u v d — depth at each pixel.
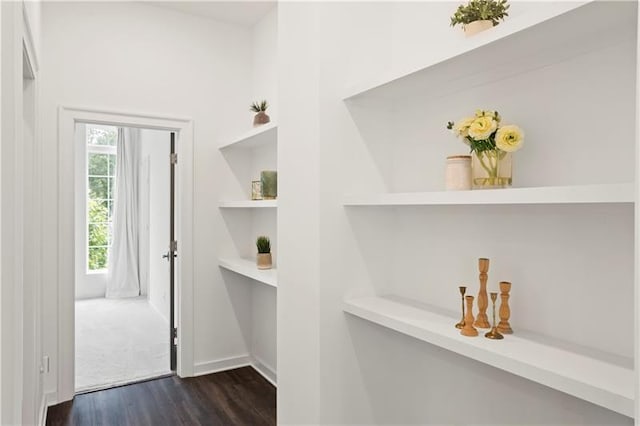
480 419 1.59
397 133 1.92
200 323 3.45
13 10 1.10
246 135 3.02
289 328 1.94
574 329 1.30
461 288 1.42
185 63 3.35
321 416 1.73
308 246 1.80
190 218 3.37
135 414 2.79
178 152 3.37
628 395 0.93
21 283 1.20
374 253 1.88
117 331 4.69
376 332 1.87
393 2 1.92
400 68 1.49
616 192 0.95
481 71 1.44
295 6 1.88
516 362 1.16
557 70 1.35
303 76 1.83
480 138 1.31
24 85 2.19
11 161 1.09
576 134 1.29
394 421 1.92
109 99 3.06
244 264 3.16
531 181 1.42
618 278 1.20
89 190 6.40
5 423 1.02
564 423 1.34
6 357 1.03
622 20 1.06
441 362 1.75
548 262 1.37
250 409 2.87
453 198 1.34
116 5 3.10
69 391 2.96
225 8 3.28
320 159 1.73
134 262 6.43
